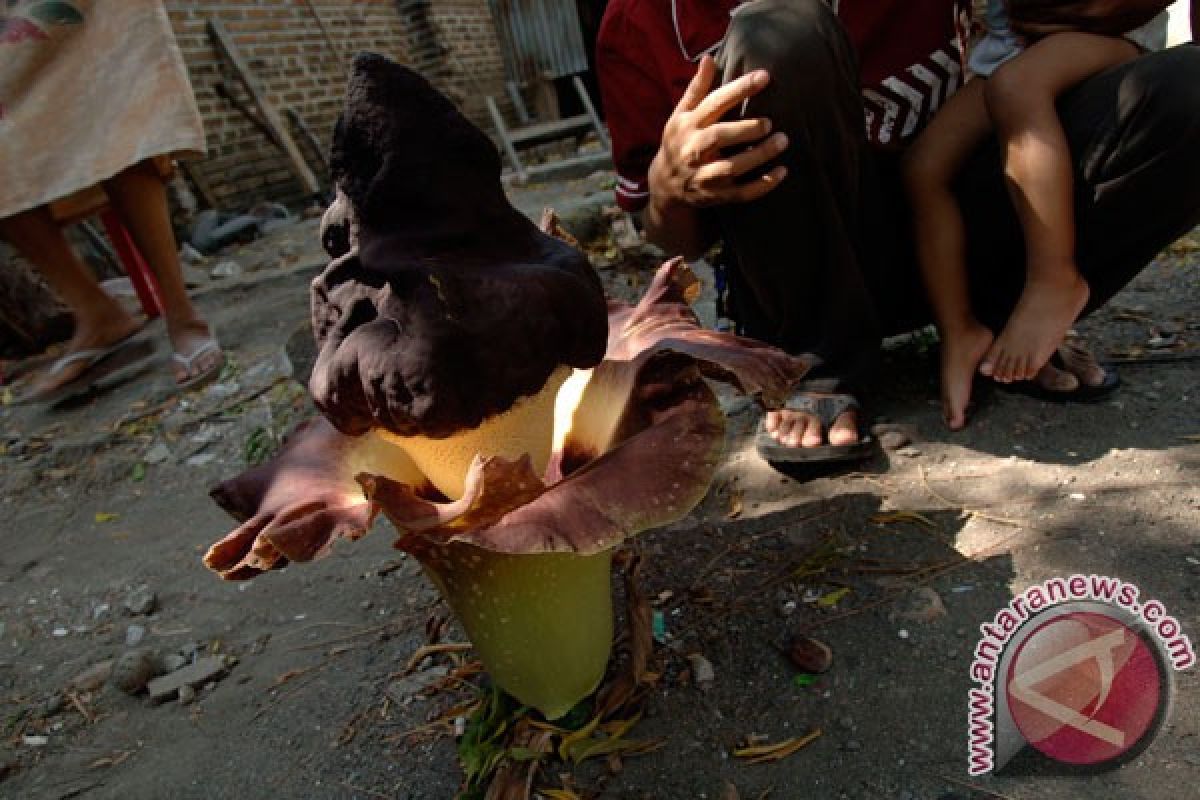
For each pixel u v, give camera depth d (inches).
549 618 43.6
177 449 111.6
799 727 47.2
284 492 42.8
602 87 78.0
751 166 59.2
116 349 147.7
